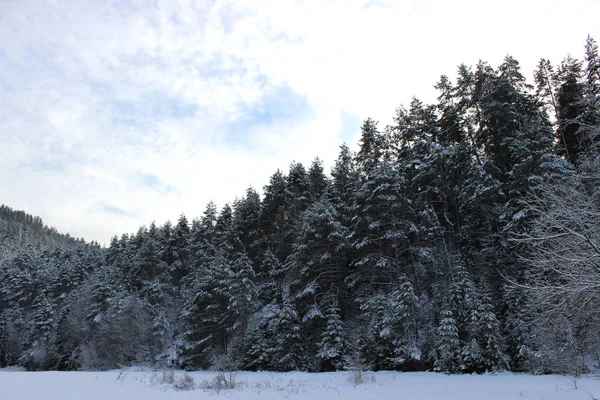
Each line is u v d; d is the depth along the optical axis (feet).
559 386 49.39
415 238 96.53
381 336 78.18
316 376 75.05
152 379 69.56
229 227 155.84
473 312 73.67
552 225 29.22
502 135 93.76
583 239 26.13
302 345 94.27
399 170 100.73
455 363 72.49
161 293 147.23
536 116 96.32
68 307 164.25
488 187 79.30
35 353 162.30
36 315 174.09
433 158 94.73
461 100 102.94
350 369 80.74
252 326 106.11
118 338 126.72
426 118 111.65
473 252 88.58
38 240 515.09
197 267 158.92
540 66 115.03
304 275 98.53
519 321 68.64
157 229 230.68
